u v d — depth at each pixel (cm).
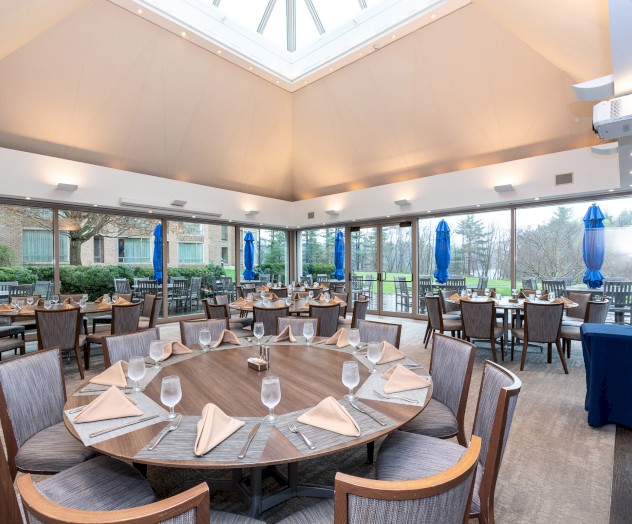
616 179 509
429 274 753
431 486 73
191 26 508
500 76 525
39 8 351
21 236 569
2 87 480
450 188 671
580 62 364
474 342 562
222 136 704
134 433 122
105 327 633
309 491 180
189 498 69
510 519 172
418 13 487
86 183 600
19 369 172
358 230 865
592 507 180
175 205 714
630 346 256
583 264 578
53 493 128
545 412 294
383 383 169
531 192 582
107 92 545
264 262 938
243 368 196
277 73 627
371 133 700
